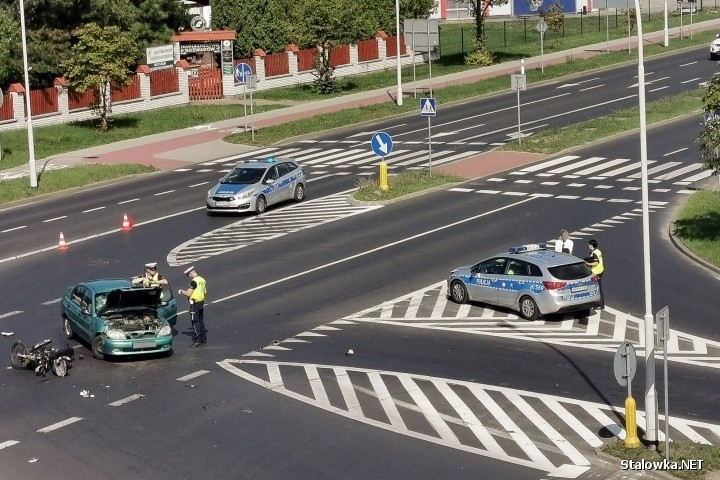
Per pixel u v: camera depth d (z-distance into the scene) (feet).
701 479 66.64
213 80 260.42
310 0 260.42
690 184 162.91
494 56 301.02
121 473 69.62
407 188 163.32
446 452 72.28
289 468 69.87
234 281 121.39
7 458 72.59
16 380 89.97
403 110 235.20
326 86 262.88
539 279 104.37
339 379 88.07
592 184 164.76
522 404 81.41
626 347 71.56
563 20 334.03
